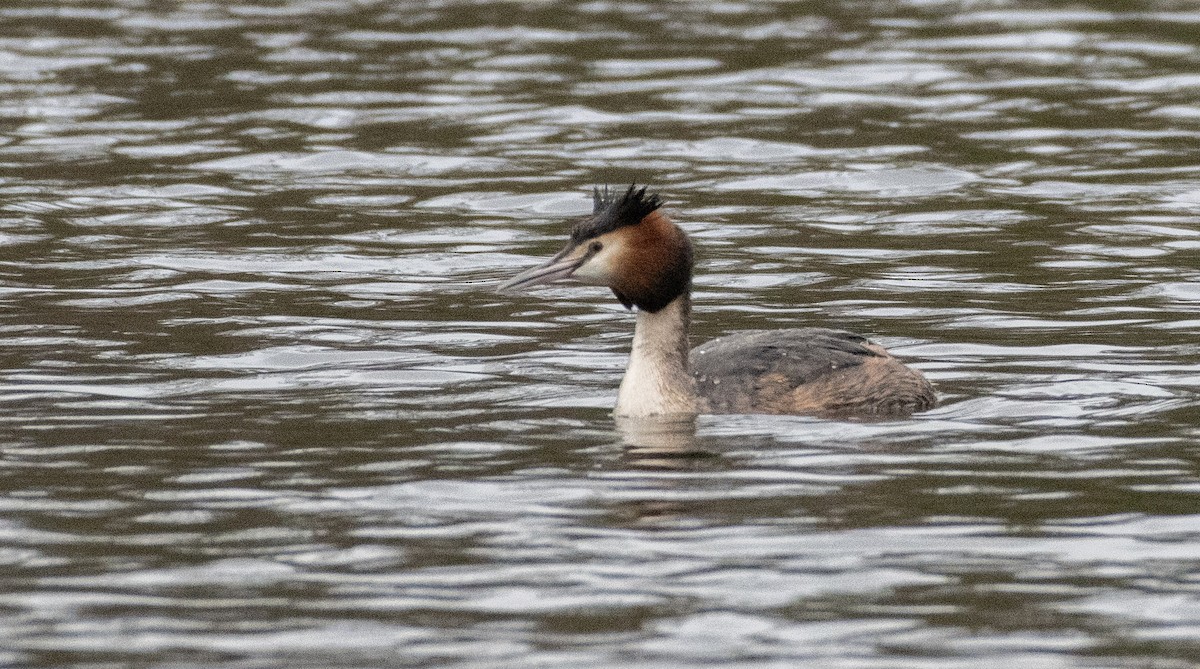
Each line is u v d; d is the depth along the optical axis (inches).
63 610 375.9
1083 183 907.4
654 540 419.8
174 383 573.9
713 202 879.1
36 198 877.8
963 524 429.7
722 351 563.8
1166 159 955.3
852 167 946.1
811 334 574.2
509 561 404.8
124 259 765.3
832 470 475.8
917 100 1101.1
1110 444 497.7
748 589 387.9
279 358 609.3
